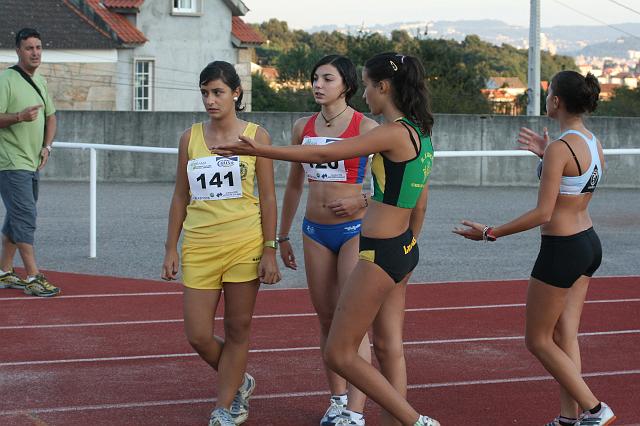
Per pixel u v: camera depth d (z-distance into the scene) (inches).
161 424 330.6
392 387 283.9
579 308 317.7
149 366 399.9
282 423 333.4
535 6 1625.2
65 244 708.7
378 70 275.6
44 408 345.1
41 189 1120.2
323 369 395.5
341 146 268.8
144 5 2186.3
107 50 2100.1
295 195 352.8
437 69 2187.5
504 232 298.8
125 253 671.8
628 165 1240.8
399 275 278.7
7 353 417.1
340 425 319.9
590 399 304.8
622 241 761.6
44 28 2059.5
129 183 1231.5
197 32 2237.9
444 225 845.2
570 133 301.1
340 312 279.7
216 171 317.4
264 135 323.6
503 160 1245.1
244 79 2295.8
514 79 4677.7
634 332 462.9
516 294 546.9
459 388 372.5
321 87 333.1
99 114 1248.2
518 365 403.9
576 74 303.4
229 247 316.5
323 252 337.1
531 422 334.3
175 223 329.1
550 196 294.7
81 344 433.1
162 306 507.5
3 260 546.0
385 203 275.6
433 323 477.4
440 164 1242.6
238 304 321.7
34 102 520.1
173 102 2229.3
